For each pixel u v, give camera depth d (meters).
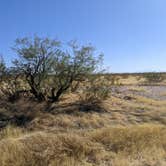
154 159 6.89
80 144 7.28
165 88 32.00
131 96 19.73
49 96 15.66
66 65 15.27
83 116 12.46
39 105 13.62
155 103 17.39
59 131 10.33
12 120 11.55
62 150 6.92
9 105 13.55
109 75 16.84
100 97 16.22
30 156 6.49
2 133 9.45
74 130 10.41
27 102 14.00
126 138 8.06
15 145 7.00
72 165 6.29
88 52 15.55
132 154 7.09
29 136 7.92
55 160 6.40
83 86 16.67
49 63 15.09
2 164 6.10
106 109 14.16
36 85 15.21
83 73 15.59
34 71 15.07
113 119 12.52
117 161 6.56
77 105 14.59
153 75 49.97
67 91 16.27
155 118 12.91
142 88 30.06
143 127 9.41
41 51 14.95
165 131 9.11
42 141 7.35
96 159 6.79
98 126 11.32
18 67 15.10
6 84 15.83
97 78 16.33
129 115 13.34
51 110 13.25
